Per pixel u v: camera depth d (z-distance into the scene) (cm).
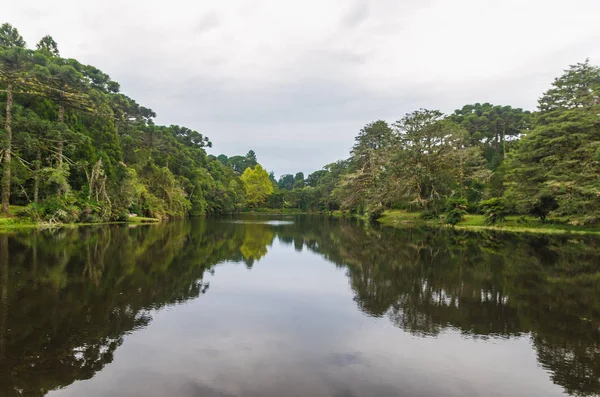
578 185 2928
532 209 3384
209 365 580
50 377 534
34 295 959
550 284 1190
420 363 603
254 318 823
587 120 3106
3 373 543
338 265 1539
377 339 707
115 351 628
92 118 4331
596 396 506
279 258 1717
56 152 3369
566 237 2669
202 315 838
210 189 7069
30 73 3102
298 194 10494
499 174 4306
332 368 578
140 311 855
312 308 911
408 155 4528
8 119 2972
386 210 5506
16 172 3002
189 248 1964
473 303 964
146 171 5222
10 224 2775
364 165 5759
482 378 555
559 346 681
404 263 1594
